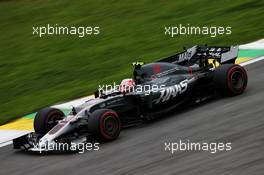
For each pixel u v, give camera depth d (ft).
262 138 118.01
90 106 137.49
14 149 141.08
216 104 146.72
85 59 241.55
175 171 108.68
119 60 229.66
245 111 136.98
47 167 122.42
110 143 131.13
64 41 275.59
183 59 160.76
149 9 296.71
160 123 141.08
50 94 202.49
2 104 203.82
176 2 297.53
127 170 113.29
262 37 214.90
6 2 374.84
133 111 143.64
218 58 158.71
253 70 175.22
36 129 141.08
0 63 262.88
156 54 225.15
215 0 285.84
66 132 132.16
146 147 124.88
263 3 263.08
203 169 107.34
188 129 132.05
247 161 107.34
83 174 115.03
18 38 298.35
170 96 145.18
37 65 247.29
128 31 269.03
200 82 151.33
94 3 329.52
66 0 349.41
